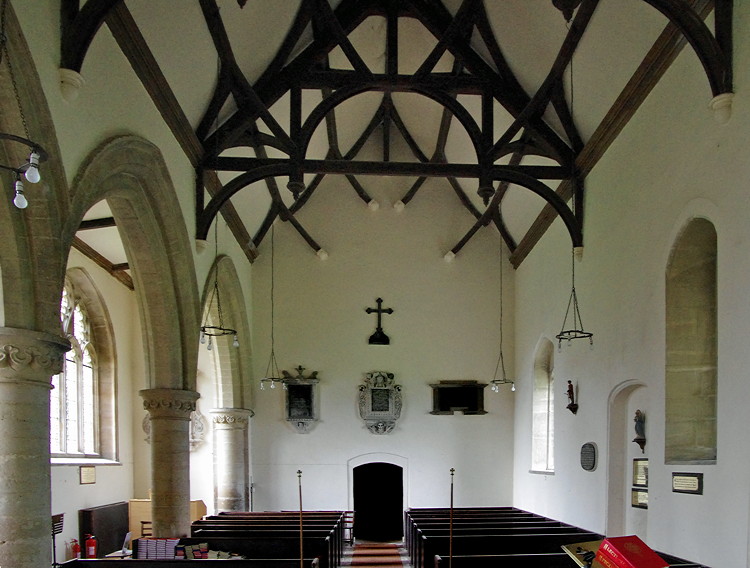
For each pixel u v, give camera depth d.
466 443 16.31
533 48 10.45
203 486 16.05
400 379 16.52
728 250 6.77
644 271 8.88
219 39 8.88
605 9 8.59
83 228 11.86
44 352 5.64
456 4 11.02
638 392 9.54
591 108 10.41
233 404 15.15
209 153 10.55
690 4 7.34
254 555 9.37
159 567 7.34
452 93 11.46
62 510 12.23
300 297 16.67
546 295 13.84
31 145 4.38
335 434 16.23
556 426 12.80
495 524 10.91
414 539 10.88
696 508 7.35
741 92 6.61
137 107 7.88
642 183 8.98
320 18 9.83
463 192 16.66
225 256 12.79
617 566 4.66
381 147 16.94
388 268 16.91
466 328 16.77
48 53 5.71
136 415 16.05
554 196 11.38
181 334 9.97
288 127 13.30
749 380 6.34
